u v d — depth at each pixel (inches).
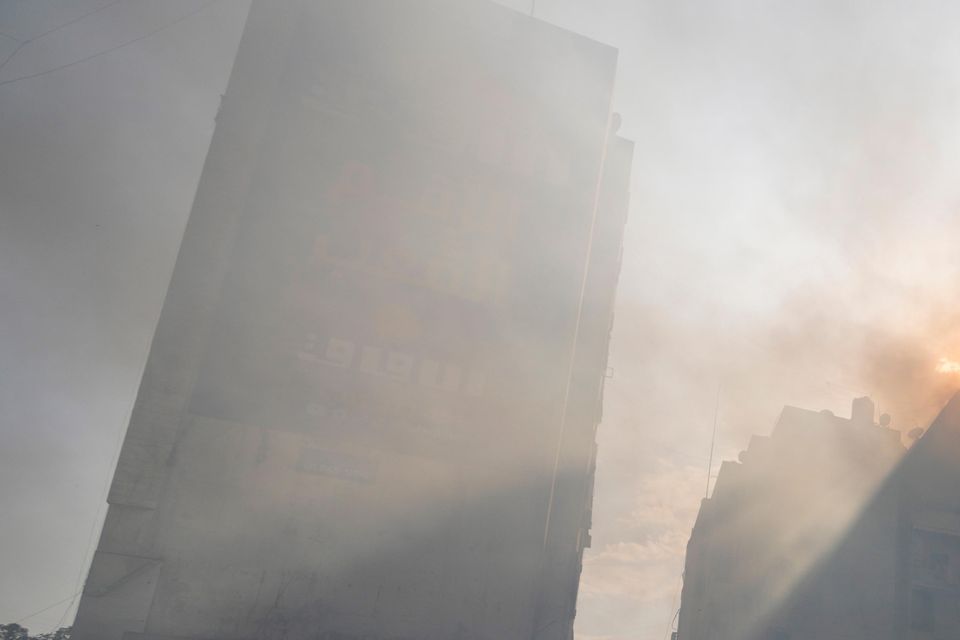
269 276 981.2
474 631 931.3
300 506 906.1
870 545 1333.7
